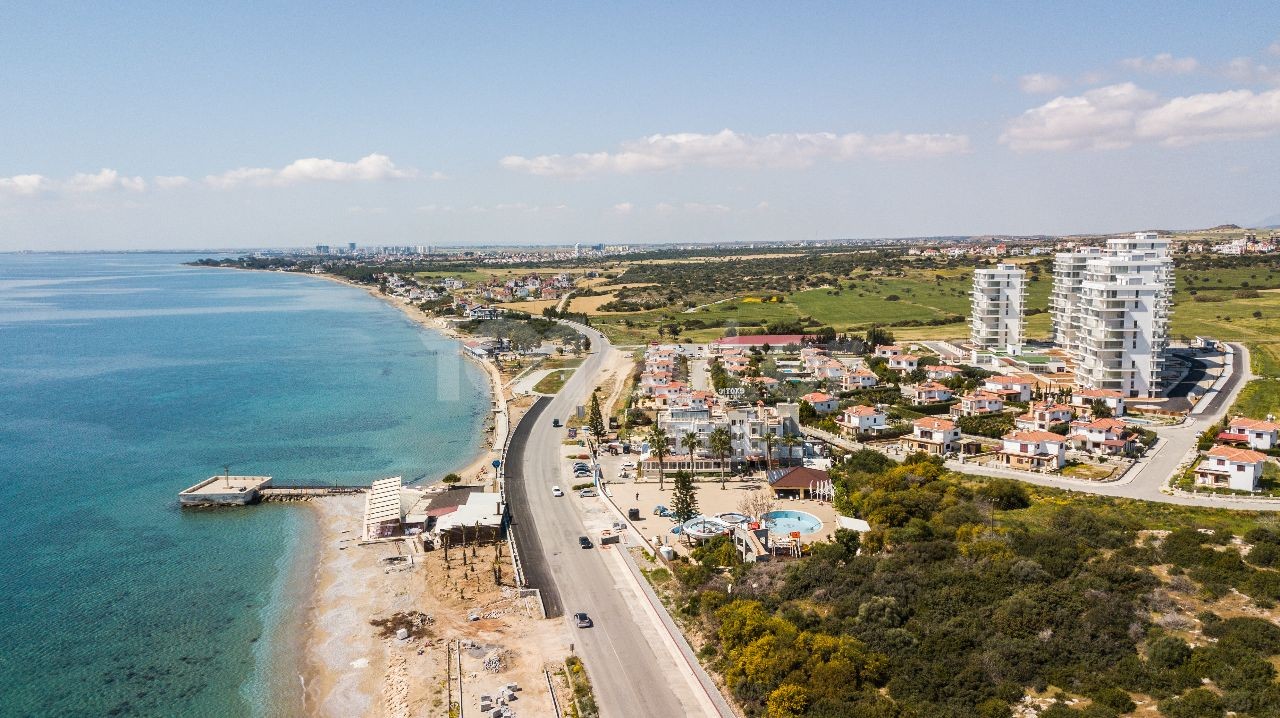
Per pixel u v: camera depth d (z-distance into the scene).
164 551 132.62
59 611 111.56
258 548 134.00
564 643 98.81
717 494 154.38
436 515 143.38
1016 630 84.75
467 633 102.56
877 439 185.12
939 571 99.94
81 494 160.38
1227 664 74.75
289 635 104.88
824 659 83.00
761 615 92.31
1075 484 141.25
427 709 85.44
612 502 151.12
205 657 99.88
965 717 72.44
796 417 178.12
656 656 94.88
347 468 179.25
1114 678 76.12
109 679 95.12
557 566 122.31
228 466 179.88
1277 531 103.81
